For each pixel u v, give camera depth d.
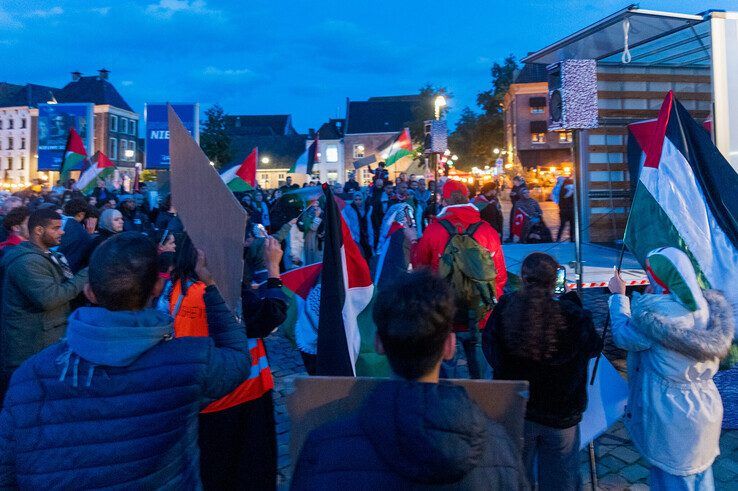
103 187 13.84
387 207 12.00
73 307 4.80
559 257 7.77
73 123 23.77
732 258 3.95
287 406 1.52
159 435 1.61
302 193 9.90
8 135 66.38
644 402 2.89
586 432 3.40
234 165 6.73
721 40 6.37
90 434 1.56
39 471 1.54
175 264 2.73
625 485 3.83
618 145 9.53
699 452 2.79
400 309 1.43
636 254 4.10
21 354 3.78
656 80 9.42
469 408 1.30
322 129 67.62
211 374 1.73
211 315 2.04
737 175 4.11
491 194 12.39
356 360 3.23
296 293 3.90
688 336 2.66
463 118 57.94
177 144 2.07
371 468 1.28
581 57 8.51
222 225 2.04
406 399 1.30
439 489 1.26
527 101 48.38
